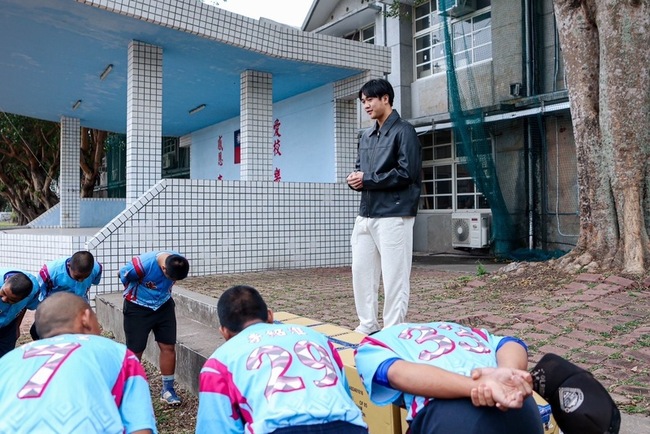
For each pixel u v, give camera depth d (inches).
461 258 454.3
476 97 429.4
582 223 261.9
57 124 711.1
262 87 385.4
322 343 93.1
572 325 182.4
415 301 233.9
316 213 378.9
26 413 69.8
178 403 183.6
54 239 341.4
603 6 245.0
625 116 241.1
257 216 354.6
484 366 80.7
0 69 398.3
